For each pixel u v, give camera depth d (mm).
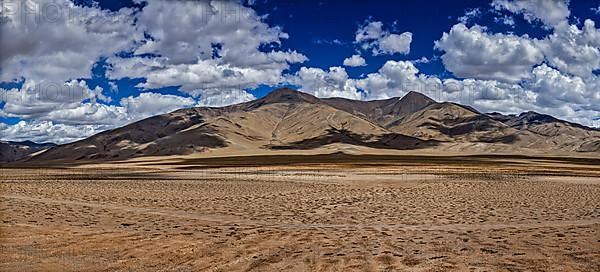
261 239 18141
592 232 19875
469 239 18328
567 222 22875
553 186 42906
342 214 25547
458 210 26969
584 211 26438
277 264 14344
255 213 25828
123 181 52094
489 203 30078
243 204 29766
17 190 39531
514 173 65438
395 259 14906
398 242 17672
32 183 49406
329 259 14906
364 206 28766
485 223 22531
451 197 33594
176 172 72688
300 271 13594
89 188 42250
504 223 22531
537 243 17500
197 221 22906
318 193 36844
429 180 50281
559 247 16750
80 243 17094
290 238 18391
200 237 18438
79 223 21688
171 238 18172
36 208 26672
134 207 28109
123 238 18062
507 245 17141
